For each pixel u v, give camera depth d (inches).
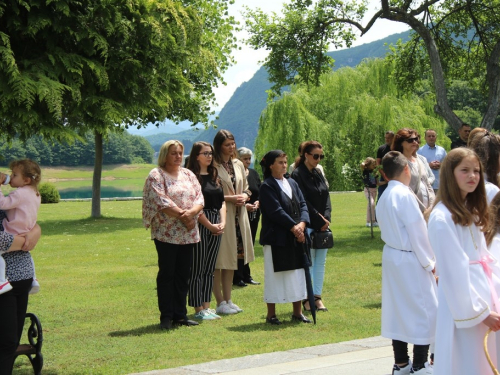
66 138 262.5
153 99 298.8
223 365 221.9
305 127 1412.4
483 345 155.1
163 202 282.2
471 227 158.2
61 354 251.0
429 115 1501.0
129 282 412.5
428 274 202.1
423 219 202.5
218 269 323.9
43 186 1295.5
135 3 273.4
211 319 308.3
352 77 1469.0
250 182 409.1
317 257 323.6
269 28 693.9
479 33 730.2
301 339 264.2
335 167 1419.8
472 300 151.9
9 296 194.9
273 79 708.0
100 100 274.1
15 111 247.0
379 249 526.3
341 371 212.4
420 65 778.2
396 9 642.8
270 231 289.0
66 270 465.4
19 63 251.0
